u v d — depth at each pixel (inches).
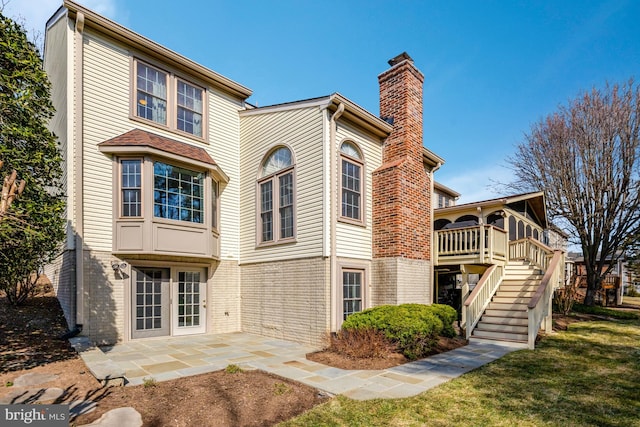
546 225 652.1
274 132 403.9
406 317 292.8
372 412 172.6
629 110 568.1
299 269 355.3
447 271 526.3
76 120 316.8
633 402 187.2
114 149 329.1
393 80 418.0
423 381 222.1
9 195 153.6
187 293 390.3
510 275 463.2
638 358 279.3
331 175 343.9
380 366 255.0
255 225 414.9
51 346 264.1
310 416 167.3
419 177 407.2
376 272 378.0
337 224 346.0
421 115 423.8
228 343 343.6
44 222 210.5
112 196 332.5
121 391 189.9
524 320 372.5
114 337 327.6
